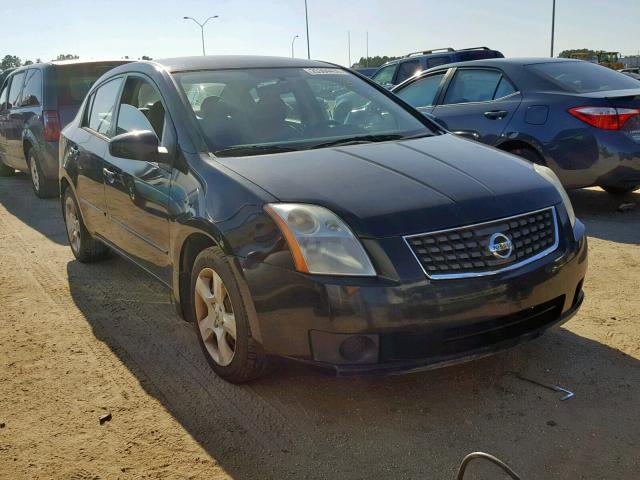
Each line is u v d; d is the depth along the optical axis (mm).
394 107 4426
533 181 3246
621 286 4469
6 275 5348
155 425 2969
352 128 4051
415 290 2678
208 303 3330
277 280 2820
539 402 3023
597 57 36031
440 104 7527
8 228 7160
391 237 2727
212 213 3129
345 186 2986
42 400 3230
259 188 3023
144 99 4219
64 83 8492
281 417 2996
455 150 3611
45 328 4164
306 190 2953
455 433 2811
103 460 2717
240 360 3092
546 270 2959
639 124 6016
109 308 4500
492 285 2785
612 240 5641
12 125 9570
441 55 12594
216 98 3881
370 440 2787
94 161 4738
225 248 3023
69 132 5520
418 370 2727
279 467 2631
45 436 2910
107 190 4508
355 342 2750
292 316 2801
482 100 7062
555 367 3346
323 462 2650
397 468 2590
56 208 8195
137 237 4109
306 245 2758
